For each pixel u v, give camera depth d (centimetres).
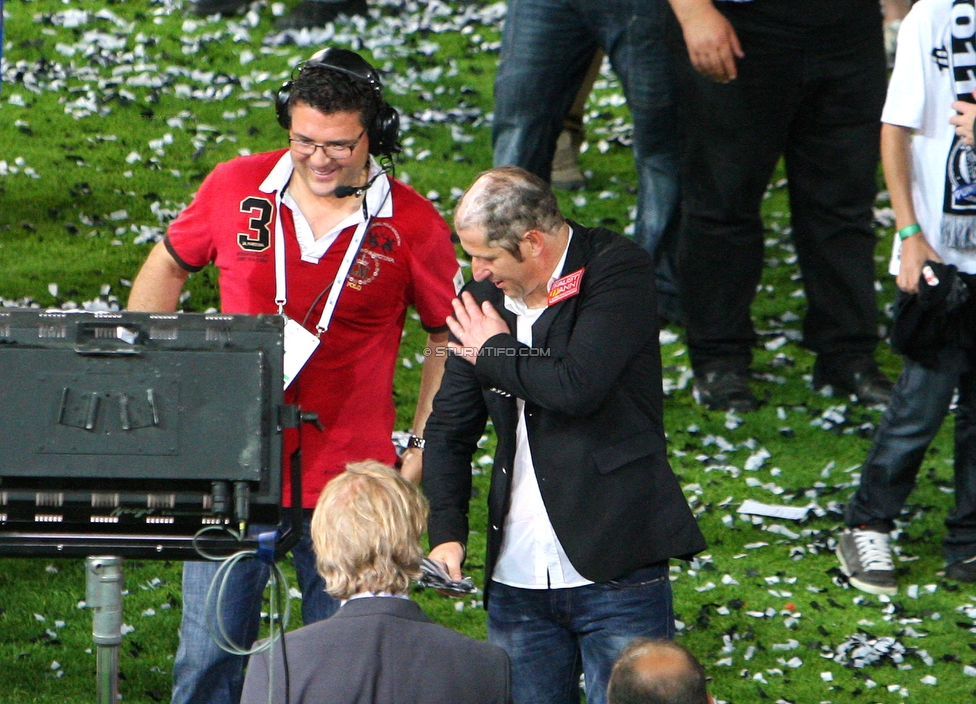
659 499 1185
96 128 2831
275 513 1005
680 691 912
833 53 2028
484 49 3291
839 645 1622
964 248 1658
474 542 1827
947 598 1723
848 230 2162
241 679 1333
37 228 2481
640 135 2325
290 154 1291
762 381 2242
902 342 1669
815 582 1758
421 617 946
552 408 1142
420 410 1388
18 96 2912
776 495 1947
